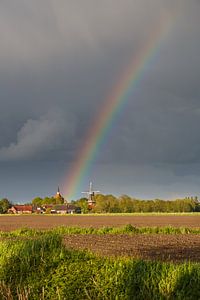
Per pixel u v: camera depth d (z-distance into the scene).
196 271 10.84
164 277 10.86
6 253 13.69
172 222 72.31
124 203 155.00
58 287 11.55
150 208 153.00
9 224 69.12
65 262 12.59
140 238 33.03
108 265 11.98
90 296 11.07
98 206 155.75
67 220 87.12
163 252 22.64
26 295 11.38
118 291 10.87
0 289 11.94
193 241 29.92
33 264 12.74
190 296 10.11
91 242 29.12
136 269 11.51
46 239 14.20
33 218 102.19
